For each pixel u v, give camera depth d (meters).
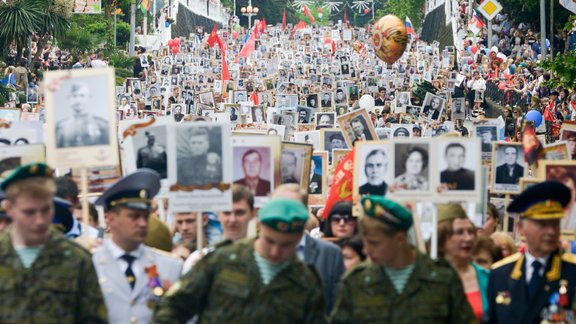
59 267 11.39
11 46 85.44
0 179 14.73
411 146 13.63
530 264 12.73
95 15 111.56
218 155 14.02
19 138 18.72
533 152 16.81
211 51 109.25
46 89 13.38
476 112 61.72
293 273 11.44
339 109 49.59
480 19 106.06
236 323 11.36
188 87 63.31
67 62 86.25
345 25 157.00
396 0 190.75
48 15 80.12
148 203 12.72
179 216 16.17
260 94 59.19
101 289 12.13
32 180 11.14
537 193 12.52
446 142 13.66
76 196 16.38
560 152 18.38
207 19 182.62
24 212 11.13
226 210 14.01
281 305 11.37
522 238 16.83
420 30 185.50
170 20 136.25
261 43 126.56
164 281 12.88
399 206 11.27
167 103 56.41
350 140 24.62
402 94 56.06
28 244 11.38
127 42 123.44
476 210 15.96
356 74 86.25
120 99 56.44
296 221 11.16
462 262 13.84
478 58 89.00
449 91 61.94
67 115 13.39
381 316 11.40
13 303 11.30
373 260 11.51
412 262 11.49
